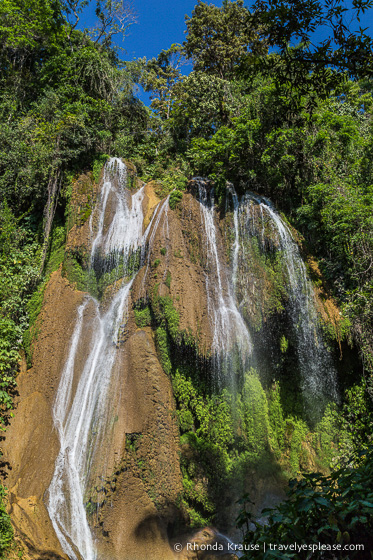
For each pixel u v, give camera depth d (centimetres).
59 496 894
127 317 1114
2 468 909
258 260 1177
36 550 802
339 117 1346
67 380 1055
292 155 1291
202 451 991
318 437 1112
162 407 964
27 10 1925
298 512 339
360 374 1140
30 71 1973
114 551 824
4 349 1066
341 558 311
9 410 1001
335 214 1187
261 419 1043
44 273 1306
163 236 1177
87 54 1770
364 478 336
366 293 1089
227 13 2195
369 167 1359
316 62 629
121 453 912
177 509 897
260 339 1134
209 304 1112
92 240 1273
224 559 886
